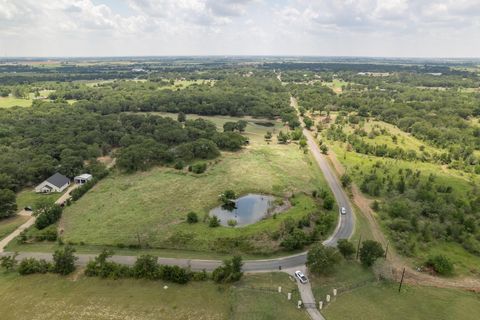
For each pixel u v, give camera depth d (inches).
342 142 6732.3
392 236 3380.9
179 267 2691.9
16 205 3784.5
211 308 2368.4
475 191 4323.3
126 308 2357.3
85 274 2711.6
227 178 4798.2
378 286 2642.7
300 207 3897.6
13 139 5797.2
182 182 4653.1
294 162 5506.9
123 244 3169.3
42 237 3257.9
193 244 3193.9
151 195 4239.7
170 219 3634.4
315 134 7327.8
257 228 3395.7
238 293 2518.5
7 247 3152.1
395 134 7288.4
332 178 4926.2
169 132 6289.4
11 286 2578.7
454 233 3373.5
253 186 4542.3
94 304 2394.2
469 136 6628.9
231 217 3786.9
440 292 2593.5
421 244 3230.8
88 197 4210.1
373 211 3939.5
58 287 2571.4
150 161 5300.2
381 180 4702.3
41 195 4320.9
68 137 5772.6
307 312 2337.6
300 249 3164.4
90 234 3339.1
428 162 5610.2
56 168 4783.5
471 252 3164.4
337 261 2760.8
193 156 5585.6
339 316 2301.9
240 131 7593.5
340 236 3388.3
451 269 2807.6
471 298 2534.5
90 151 5477.4
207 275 2721.5
